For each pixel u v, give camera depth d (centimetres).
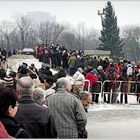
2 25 12756
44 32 13050
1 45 12706
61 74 1134
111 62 3275
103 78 2455
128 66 3025
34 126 579
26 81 597
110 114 2184
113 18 10600
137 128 1748
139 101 2603
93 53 5503
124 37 13775
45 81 1220
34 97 679
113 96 2494
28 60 5238
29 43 12544
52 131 593
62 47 4500
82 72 2411
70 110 734
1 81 869
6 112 496
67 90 761
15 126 495
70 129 729
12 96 501
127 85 2498
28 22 13500
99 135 1526
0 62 4238
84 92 898
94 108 2319
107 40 10512
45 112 591
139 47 13575
